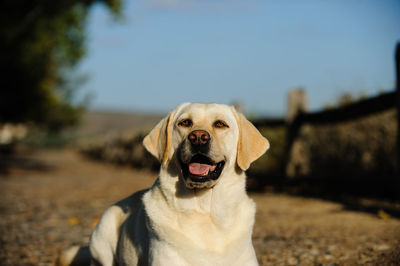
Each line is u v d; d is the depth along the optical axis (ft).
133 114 268.62
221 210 9.20
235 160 10.02
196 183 8.87
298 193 24.64
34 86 65.98
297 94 25.49
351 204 19.72
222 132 9.77
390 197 20.16
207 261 8.88
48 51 67.82
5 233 17.51
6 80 57.52
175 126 9.96
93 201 27.50
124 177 45.50
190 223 9.15
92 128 216.95
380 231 14.48
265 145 10.30
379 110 19.26
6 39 51.37
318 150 24.94
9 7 49.93
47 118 96.68
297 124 25.53
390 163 20.75
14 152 100.07
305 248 13.65
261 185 27.86
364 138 22.21
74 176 47.55
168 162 9.81
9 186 35.47
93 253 11.41
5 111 65.31
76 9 62.39
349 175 22.88
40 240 16.43
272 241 14.92
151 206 9.41
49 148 162.30
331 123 22.50
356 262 11.84
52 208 24.43
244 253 9.29
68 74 102.73
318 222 16.93
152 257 9.10
